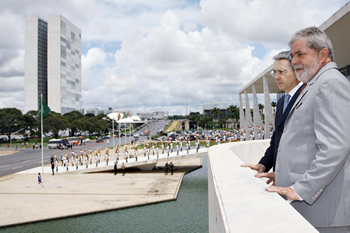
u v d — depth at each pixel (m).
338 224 1.96
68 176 29.39
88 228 14.92
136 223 15.66
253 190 2.32
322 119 1.91
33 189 22.86
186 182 27.34
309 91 2.23
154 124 165.12
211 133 80.94
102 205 18.38
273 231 1.40
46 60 123.44
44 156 48.72
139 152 52.34
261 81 32.69
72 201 19.31
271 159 3.67
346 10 10.87
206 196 21.47
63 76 116.88
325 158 1.81
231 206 1.90
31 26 117.19
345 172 1.93
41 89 119.12
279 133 3.20
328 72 2.05
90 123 89.94
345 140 1.76
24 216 16.20
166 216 16.83
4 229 14.81
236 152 8.69
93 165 34.38
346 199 1.95
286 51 3.15
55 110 112.75
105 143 78.94
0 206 18.14
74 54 127.81
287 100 3.21
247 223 1.55
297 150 2.29
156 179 27.66
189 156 31.52
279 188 2.13
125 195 21.05
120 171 33.25
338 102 1.84
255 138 34.06
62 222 15.79
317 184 1.85
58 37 113.81
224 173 3.29
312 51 2.25
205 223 15.62
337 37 13.27
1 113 74.56
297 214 1.66
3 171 32.78
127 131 130.12
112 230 14.66
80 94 134.12
